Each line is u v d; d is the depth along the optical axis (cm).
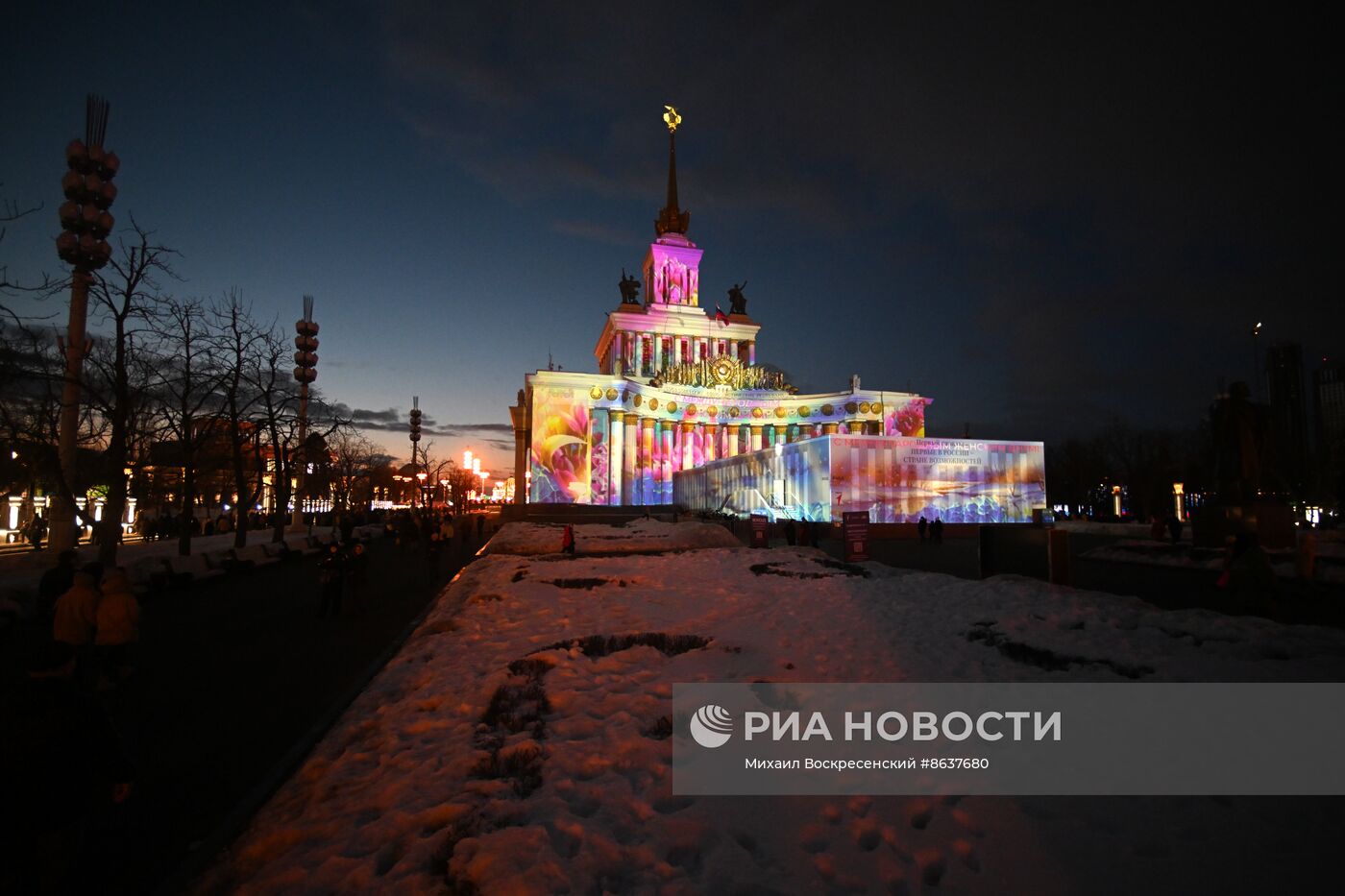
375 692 756
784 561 1886
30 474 2194
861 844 376
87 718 362
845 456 4134
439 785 469
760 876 343
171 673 949
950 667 694
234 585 1892
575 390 6888
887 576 1507
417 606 1539
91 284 1647
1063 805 407
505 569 1816
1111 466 6825
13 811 335
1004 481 4422
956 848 364
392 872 366
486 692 662
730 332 9094
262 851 429
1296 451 5062
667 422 7550
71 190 1923
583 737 535
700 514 5328
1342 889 316
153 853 474
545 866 343
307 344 3622
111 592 819
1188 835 368
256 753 657
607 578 1520
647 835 384
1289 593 1359
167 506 4253
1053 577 1259
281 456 2902
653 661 768
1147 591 1539
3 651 1057
